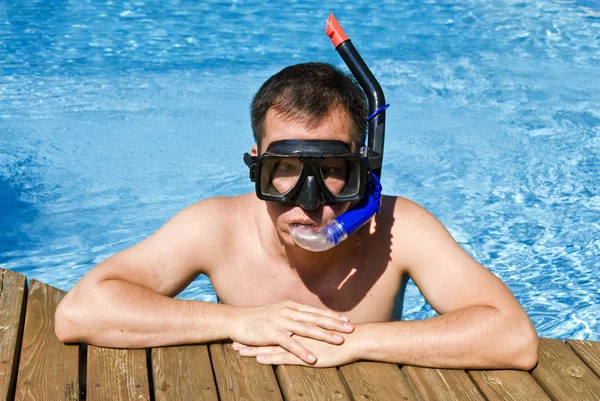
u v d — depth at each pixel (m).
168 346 2.11
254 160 2.09
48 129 4.91
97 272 2.17
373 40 6.64
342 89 2.00
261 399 1.90
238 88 5.65
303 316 2.08
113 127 5.00
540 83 5.87
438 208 4.25
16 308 2.36
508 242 3.95
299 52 6.32
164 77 5.80
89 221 4.06
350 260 2.31
